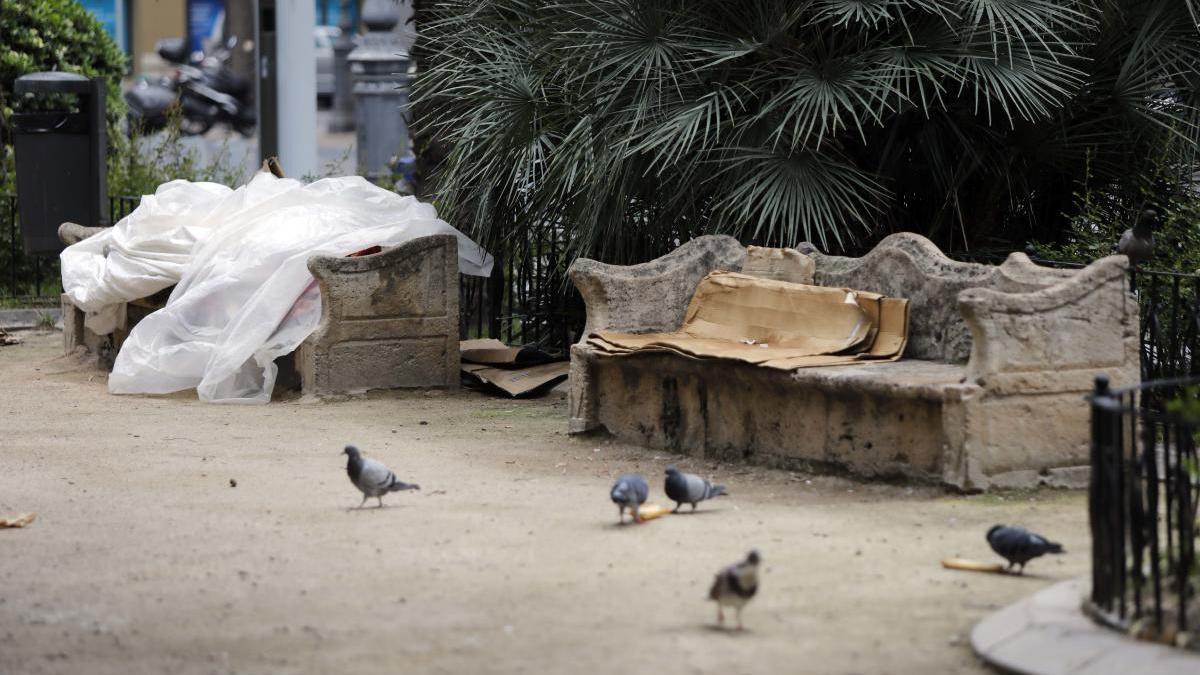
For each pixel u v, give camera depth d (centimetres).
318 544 796
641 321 1162
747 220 1199
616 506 891
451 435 1169
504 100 1384
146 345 1373
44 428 1193
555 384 1407
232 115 3741
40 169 1830
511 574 728
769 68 1252
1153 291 1067
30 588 719
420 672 587
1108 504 601
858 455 955
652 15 1253
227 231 1405
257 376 1357
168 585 721
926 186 1366
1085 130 1330
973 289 896
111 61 2308
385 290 1360
